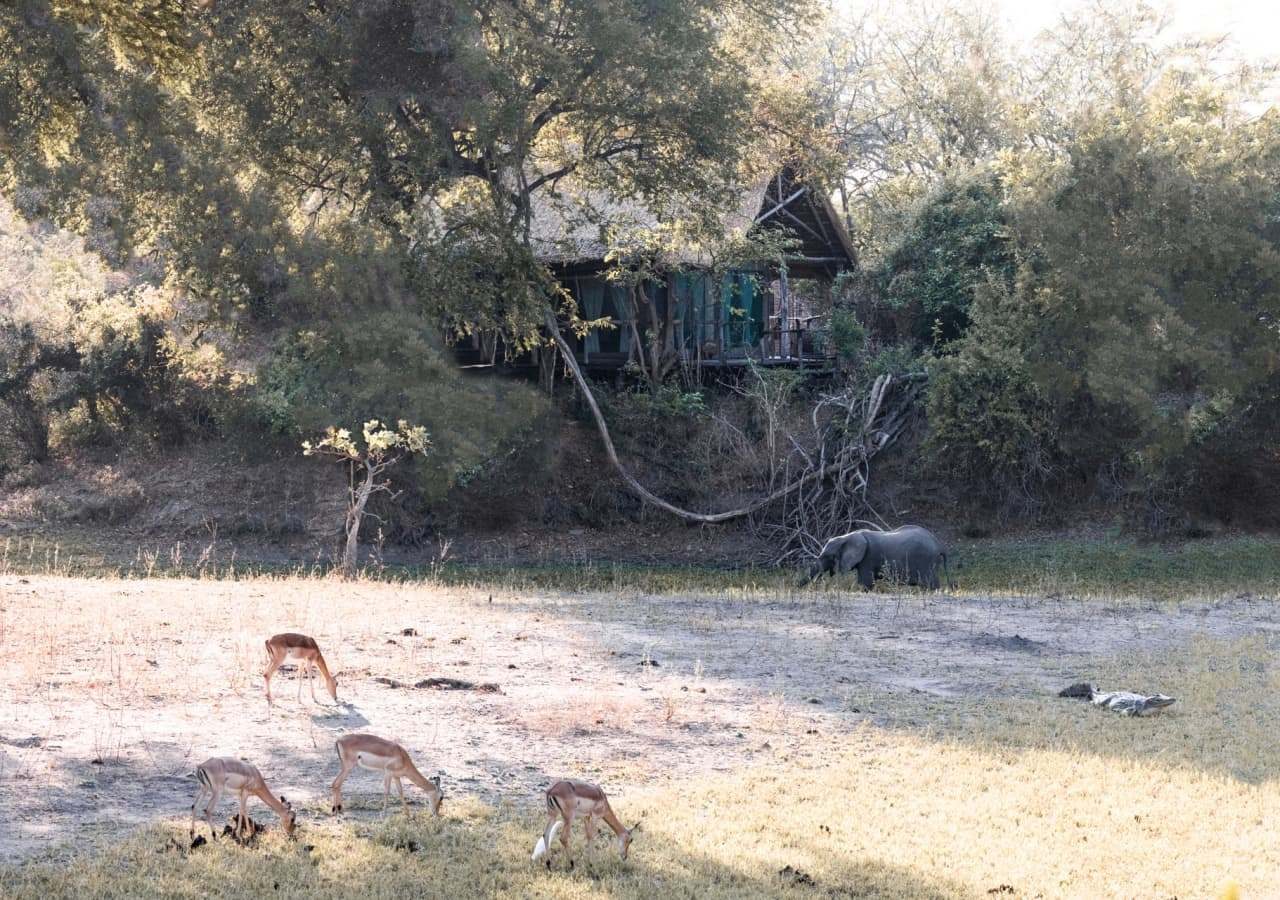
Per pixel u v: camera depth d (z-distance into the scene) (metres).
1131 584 30.34
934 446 36.44
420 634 16.27
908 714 13.09
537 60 31.70
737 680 14.37
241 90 30.80
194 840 8.27
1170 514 34.91
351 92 32.22
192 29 30.02
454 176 32.81
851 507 35.88
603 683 13.85
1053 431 35.91
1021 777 10.98
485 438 32.09
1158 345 32.34
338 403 31.95
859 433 36.78
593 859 8.51
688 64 32.34
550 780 10.35
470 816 9.30
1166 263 32.91
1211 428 34.69
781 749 11.62
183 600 18.47
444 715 12.06
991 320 35.75
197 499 35.88
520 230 35.12
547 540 36.47
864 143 58.78
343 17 30.89
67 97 28.27
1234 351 33.00
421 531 35.78
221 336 34.44
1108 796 10.55
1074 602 22.06
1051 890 8.39
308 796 9.49
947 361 36.38
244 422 37.03
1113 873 8.77
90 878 7.61
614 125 33.50
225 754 10.39
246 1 30.67
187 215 30.14
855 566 27.03
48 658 13.41
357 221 32.81
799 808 9.94
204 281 31.05
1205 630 18.94
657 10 32.31
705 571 34.00
